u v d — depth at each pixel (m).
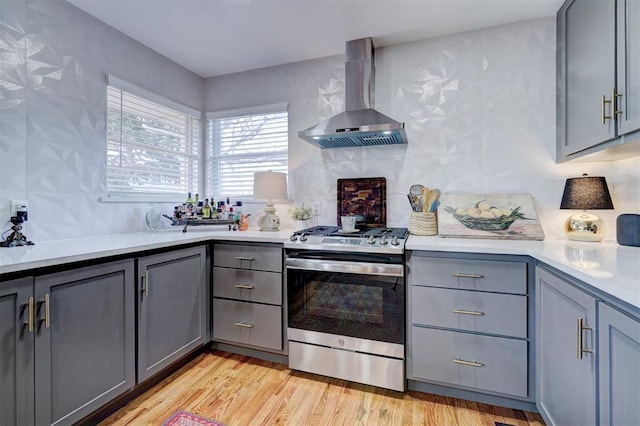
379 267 1.84
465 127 2.33
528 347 1.62
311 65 2.76
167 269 1.94
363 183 2.58
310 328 2.04
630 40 1.30
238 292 2.24
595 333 1.04
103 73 2.21
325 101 2.72
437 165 2.40
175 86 2.80
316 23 2.21
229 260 2.26
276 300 2.14
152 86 2.58
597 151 1.61
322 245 1.98
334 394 1.85
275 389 1.90
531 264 1.62
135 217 2.47
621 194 1.90
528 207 2.10
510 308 1.65
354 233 2.17
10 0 1.71
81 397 1.46
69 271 1.41
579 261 1.27
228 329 2.28
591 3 1.62
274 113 2.92
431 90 2.41
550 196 2.14
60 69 1.95
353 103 2.40
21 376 1.24
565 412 1.26
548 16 2.13
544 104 2.15
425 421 1.61
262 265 2.18
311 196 2.76
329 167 2.70
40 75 1.85
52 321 1.34
